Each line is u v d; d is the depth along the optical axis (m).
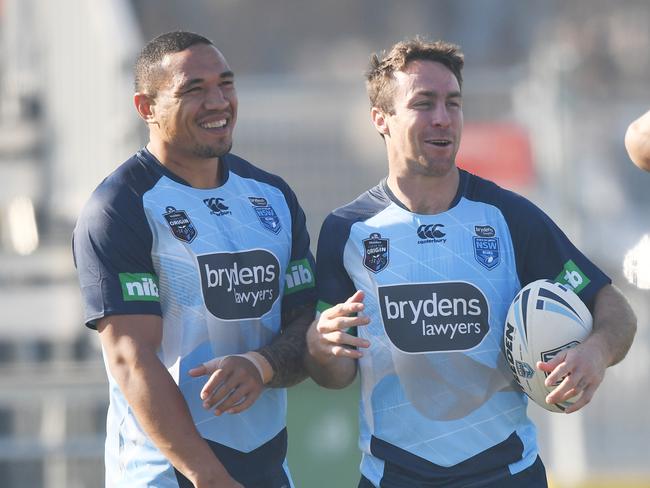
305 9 67.50
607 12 61.44
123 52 28.36
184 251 14.48
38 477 26.08
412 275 14.44
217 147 14.47
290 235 15.41
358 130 28.05
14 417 26.48
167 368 14.67
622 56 58.91
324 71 66.50
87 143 27.95
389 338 14.40
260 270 14.91
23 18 29.66
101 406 26.58
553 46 60.81
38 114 28.66
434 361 14.34
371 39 67.44
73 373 26.59
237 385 14.07
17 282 27.05
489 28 65.25
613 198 29.67
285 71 66.44
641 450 26.84
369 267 14.54
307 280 15.56
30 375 26.58
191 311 14.53
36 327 26.78
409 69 14.46
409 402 14.45
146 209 14.47
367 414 14.76
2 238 27.52
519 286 14.66
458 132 14.46
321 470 26.02
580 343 13.92
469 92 28.00
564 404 13.84
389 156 14.94
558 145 27.53
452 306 14.35
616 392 27.11
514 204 14.81
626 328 14.37
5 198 27.81
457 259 14.45
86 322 14.43
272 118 28.08
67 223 27.55
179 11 65.44
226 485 13.73
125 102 27.39
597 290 14.73
